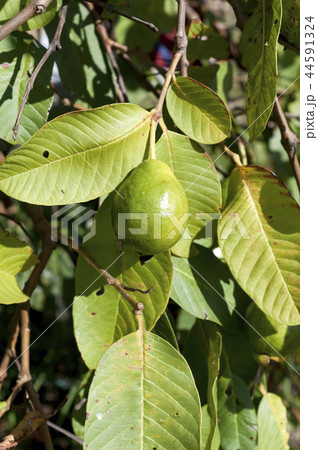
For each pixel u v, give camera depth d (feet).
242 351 1.77
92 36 2.04
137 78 2.35
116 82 2.24
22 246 1.52
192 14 2.46
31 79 1.36
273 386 2.36
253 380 1.78
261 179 1.52
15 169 1.31
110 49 2.07
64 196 1.33
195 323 1.76
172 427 1.37
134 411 1.37
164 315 1.56
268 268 1.48
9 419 2.25
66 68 1.94
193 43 2.07
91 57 2.03
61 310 2.67
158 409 1.37
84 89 2.01
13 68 1.56
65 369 2.60
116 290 1.48
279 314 1.46
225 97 2.09
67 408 2.38
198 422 1.37
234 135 2.08
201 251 1.65
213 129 1.41
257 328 1.63
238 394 1.76
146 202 1.25
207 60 2.21
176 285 1.59
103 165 1.35
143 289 1.45
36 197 1.31
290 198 1.50
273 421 1.79
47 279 2.65
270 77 1.48
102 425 1.34
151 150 1.35
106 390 1.36
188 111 1.43
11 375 2.36
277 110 1.84
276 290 1.47
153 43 2.44
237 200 1.52
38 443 2.29
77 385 2.37
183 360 1.40
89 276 1.49
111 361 1.38
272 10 1.55
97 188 1.34
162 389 1.38
